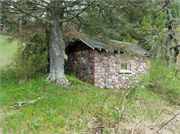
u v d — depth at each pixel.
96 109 3.91
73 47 9.63
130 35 7.56
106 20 7.18
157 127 3.39
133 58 8.70
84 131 3.01
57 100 4.34
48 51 8.19
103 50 7.54
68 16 7.65
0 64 9.52
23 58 6.76
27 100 4.18
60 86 5.98
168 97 6.69
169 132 3.31
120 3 5.78
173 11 12.28
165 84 6.86
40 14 7.02
